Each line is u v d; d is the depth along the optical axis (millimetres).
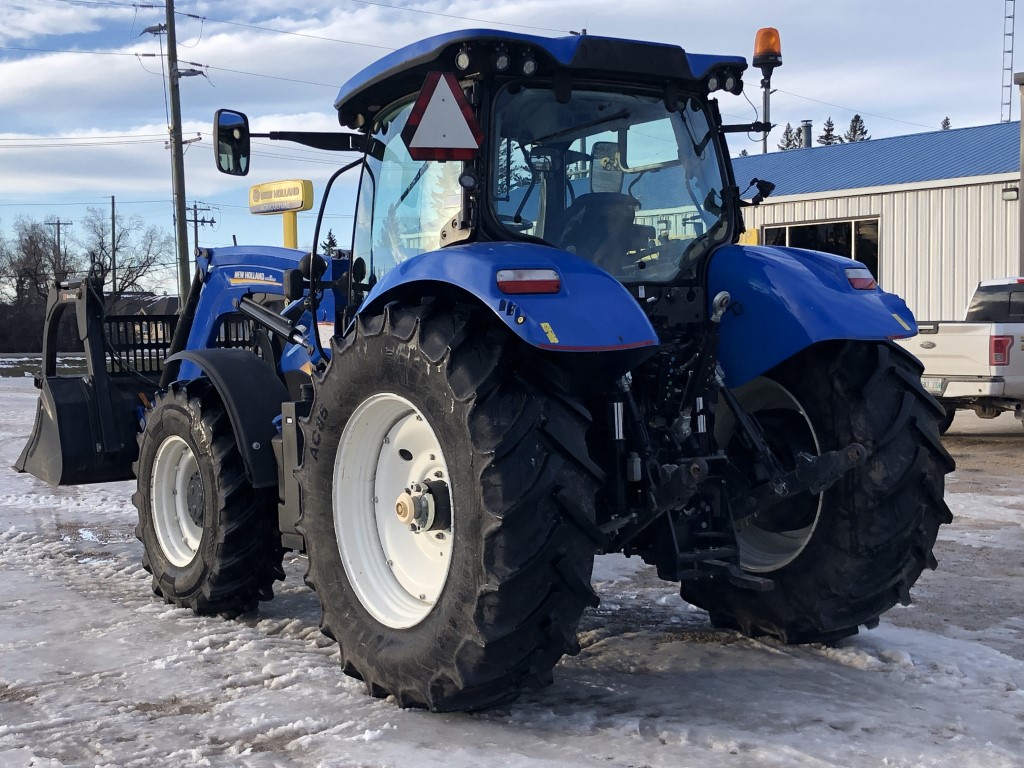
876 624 4020
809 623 3979
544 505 3117
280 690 3705
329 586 3779
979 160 19094
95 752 3152
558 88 3709
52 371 6254
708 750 3061
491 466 3080
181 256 32625
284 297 5461
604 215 3840
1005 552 5926
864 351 3904
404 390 3426
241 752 3127
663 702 3506
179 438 5020
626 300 3205
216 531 4676
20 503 8266
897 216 18797
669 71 3797
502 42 3533
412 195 4105
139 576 5711
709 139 4129
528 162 3717
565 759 3004
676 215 4000
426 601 3529
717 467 3721
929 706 3402
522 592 3098
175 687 3764
